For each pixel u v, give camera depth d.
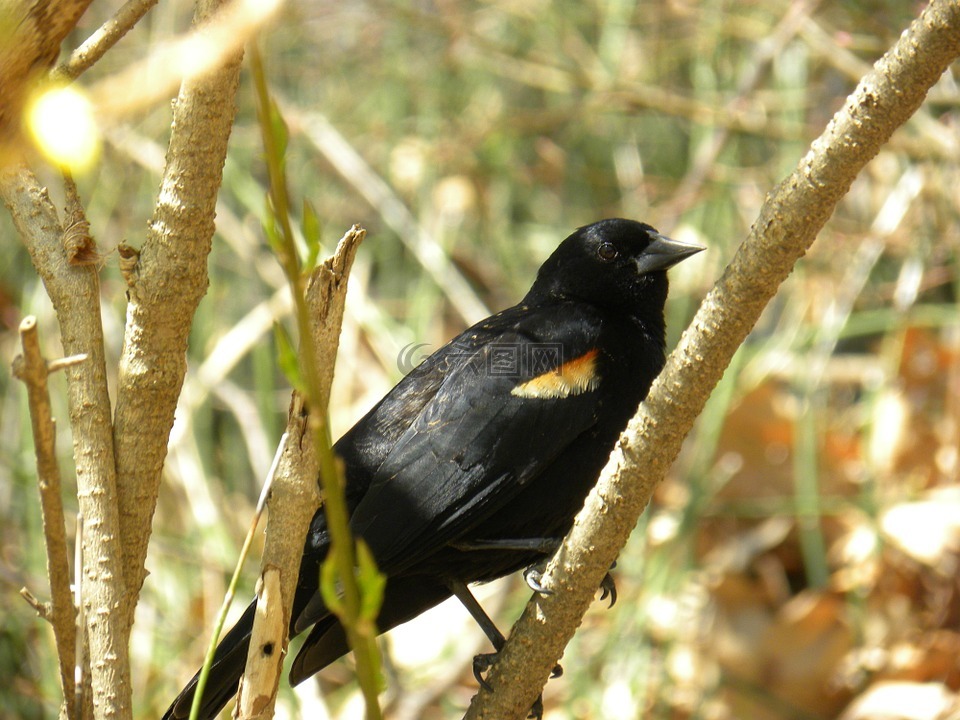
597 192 15.15
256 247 13.48
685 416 4.80
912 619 9.98
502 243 14.27
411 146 14.66
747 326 4.62
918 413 11.36
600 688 10.09
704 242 12.98
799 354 11.69
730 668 10.02
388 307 13.87
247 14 2.40
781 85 13.56
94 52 4.44
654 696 10.02
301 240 12.45
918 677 9.54
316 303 4.47
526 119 13.63
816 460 11.27
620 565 11.20
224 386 12.67
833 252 12.34
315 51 15.24
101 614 4.43
